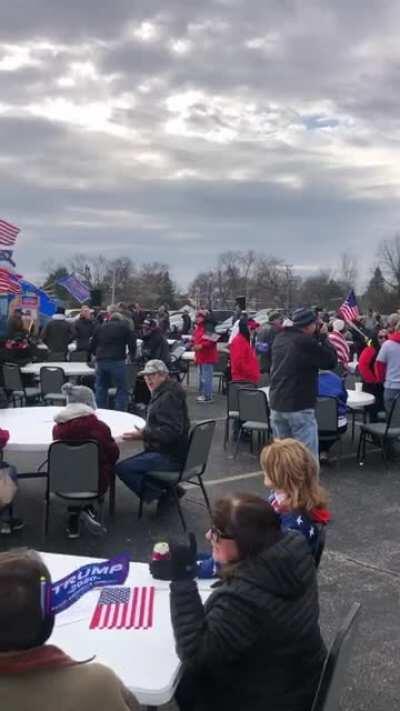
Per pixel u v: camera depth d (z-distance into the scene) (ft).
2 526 18.34
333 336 32.89
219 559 7.78
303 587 7.48
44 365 36.01
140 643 8.12
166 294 242.99
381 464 26.37
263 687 7.32
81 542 17.89
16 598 5.05
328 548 17.67
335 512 20.57
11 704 4.95
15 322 37.29
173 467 19.43
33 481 23.43
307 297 242.99
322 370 24.90
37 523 19.27
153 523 19.49
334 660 6.69
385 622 13.70
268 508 7.79
